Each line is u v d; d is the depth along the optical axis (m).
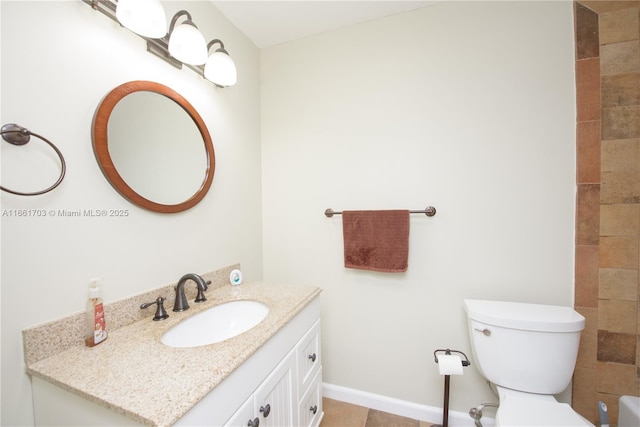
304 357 1.20
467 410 1.44
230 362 0.72
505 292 1.37
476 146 1.38
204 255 1.33
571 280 1.28
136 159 0.99
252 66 1.73
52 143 0.76
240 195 1.60
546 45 1.27
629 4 1.16
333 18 1.53
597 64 1.20
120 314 0.93
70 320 0.80
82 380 0.65
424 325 1.50
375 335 1.60
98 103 0.88
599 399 1.23
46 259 0.76
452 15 1.40
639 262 1.17
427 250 1.48
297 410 1.12
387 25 1.52
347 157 1.62
